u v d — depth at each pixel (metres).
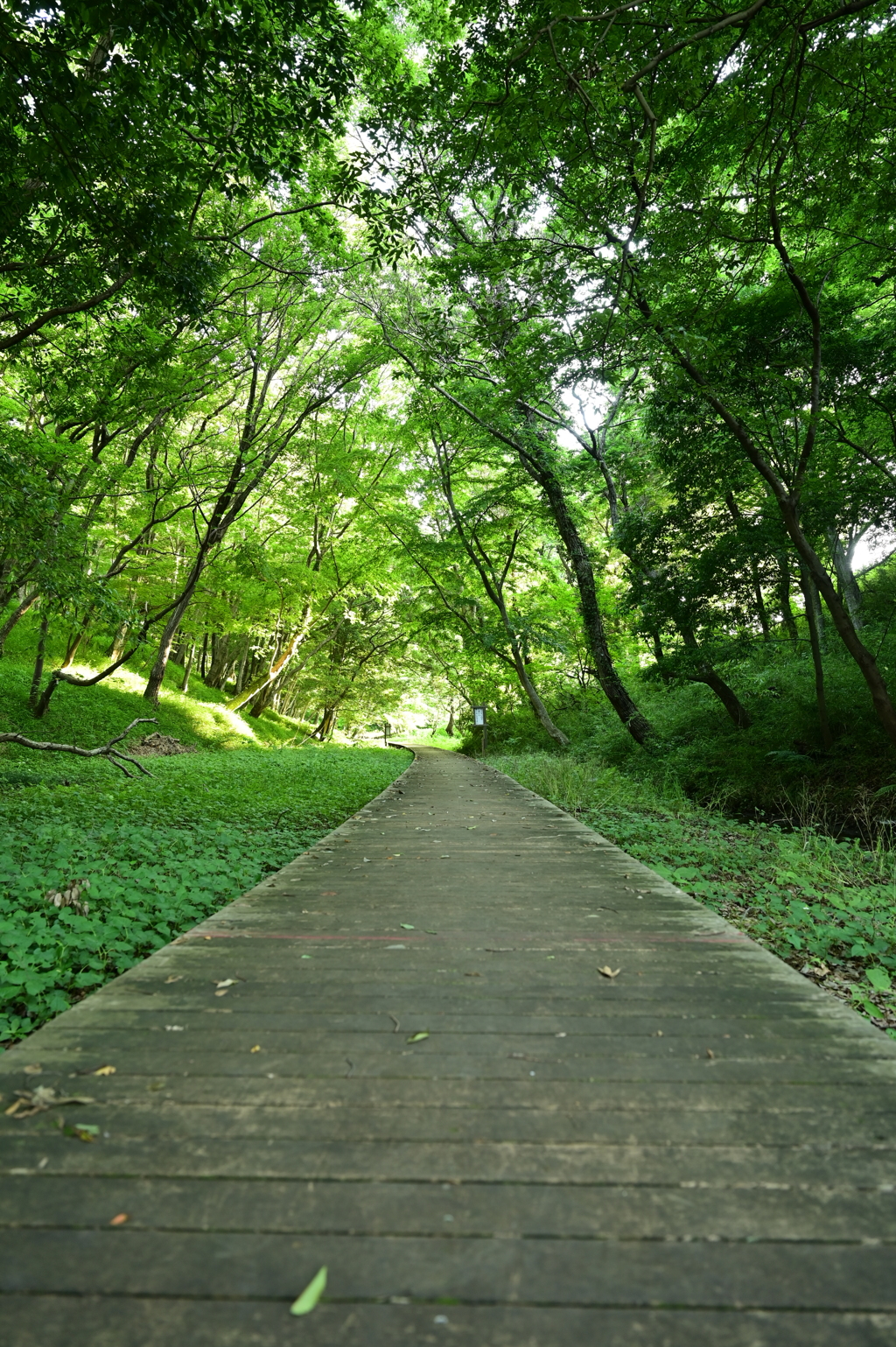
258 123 6.03
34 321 7.51
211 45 5.52
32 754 15.38
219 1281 1.19
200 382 14.55
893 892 5.33
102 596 8.65
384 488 21.95
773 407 9.70
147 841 6.02
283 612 26.23
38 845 5.78
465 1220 1.35
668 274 7.76
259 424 18.34
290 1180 1.47
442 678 42.03
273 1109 1.75
